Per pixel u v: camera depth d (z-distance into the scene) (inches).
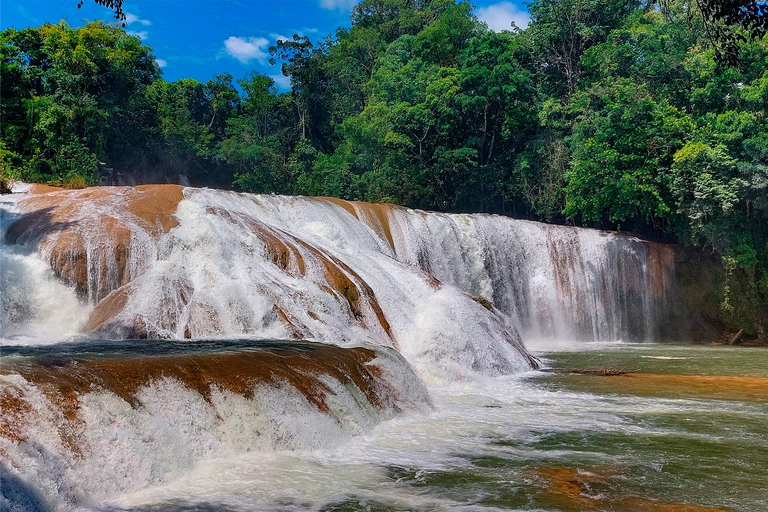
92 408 310.2
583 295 1298.0
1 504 246.1
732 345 1268.5
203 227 680.4
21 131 1489.9
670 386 644.1
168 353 418.9
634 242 1352.1
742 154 1296.8
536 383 658.2
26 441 275.3
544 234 1295.5
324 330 618.2
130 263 652.1
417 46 2326.5
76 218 682.8
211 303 593.0
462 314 741.9
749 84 1429.6
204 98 3024.1
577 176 1443.2
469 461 366.0
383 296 751.7
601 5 1951.3
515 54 1987.0
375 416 453.4
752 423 471.8
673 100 1528.1
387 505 291.4
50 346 474.0
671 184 1337.4
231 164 2551.7
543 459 371.2
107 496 290.4
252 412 372.5
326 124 3053.6
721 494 312.7
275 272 676.1
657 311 1350.9
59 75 1684.3
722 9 622.5
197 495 297.4
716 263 1371.8
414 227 1115.9
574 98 1700.3
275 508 283.6
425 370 640.4
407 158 1899.6
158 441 324.2
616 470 350.6
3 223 693.9
